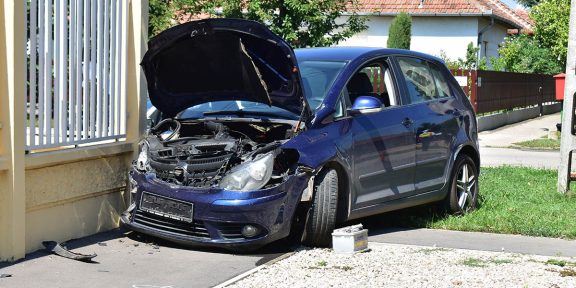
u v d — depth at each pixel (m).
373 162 8.12
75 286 6.06
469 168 9.67
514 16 42.16
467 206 9.63
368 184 8.09
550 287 6.25
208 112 8.40
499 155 18.47
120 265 6.72
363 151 8.00
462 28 34.62
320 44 17.38
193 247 7.38
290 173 7.32
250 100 8.05
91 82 7.63
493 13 34.38
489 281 6.42
